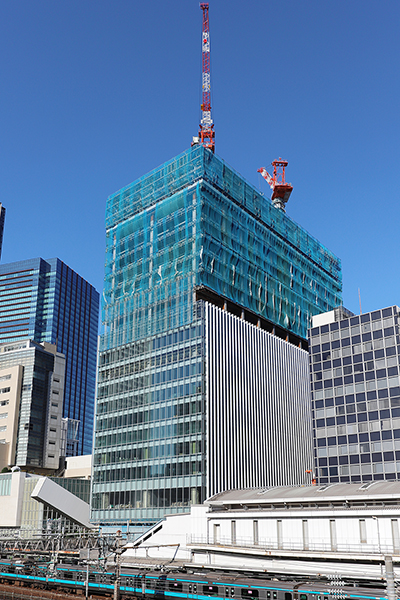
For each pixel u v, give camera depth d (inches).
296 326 5516.7
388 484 2317.9
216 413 3875.5
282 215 5846.5
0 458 6653.5
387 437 3344.0
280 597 1920.5
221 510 2719.0
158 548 2962.6
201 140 6688.0
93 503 4323.3
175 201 4864.7
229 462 3850.9
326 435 3659.0
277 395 4566.9
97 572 2564.0
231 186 5083.7
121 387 4552.2
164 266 4729.3
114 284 5172.2
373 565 2062.0
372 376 3535.9
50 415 7283.5
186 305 4347.9
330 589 1844.2
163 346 4323.3
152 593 2245.3
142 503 3946.9
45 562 2972.4
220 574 2310.5
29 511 4931.1
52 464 7076.8
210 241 4613.7
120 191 5541.3
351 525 2203.5
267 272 5290.4
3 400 7145.7
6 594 2709.2
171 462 3868.1
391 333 3518.7
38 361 7367.1
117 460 4293.8
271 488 2824.8
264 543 2448.3
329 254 6653.5
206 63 6904.5
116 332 4881.9
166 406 4084.6
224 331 4229.8
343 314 4111.7
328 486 2536.9
